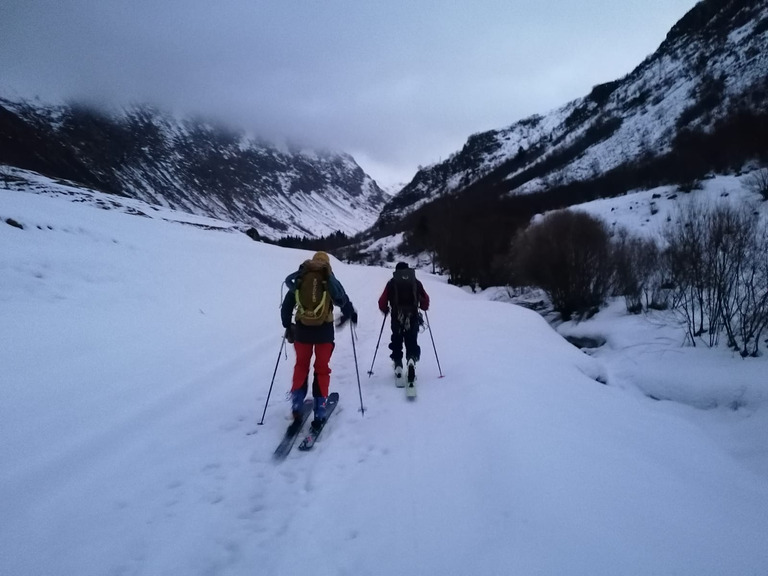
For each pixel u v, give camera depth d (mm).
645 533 2736
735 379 7254
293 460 3844
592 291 16281
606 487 3207
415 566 2539
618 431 4656
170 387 5160
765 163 24688
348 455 3918
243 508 3182
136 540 2795
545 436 3863
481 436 3926
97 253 9500
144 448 3871
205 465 3711
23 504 2986
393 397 5242
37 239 8727
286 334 4504
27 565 2500
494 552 2559
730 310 9375
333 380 5977
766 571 2562
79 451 3672
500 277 29000
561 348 8648
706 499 3453
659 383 7848
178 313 8227
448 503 3102
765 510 3535
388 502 3189
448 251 39188
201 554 2709
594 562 2434
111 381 5027
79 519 2938
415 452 3869
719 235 9992
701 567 2486
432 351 7293
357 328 9594
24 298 6492
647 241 16984
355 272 25172
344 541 2811
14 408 4055
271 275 14953
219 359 6410
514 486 3125
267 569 2590
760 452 5180
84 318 6609
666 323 11422
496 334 8750
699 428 6109
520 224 33844
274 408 4949
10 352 5000
